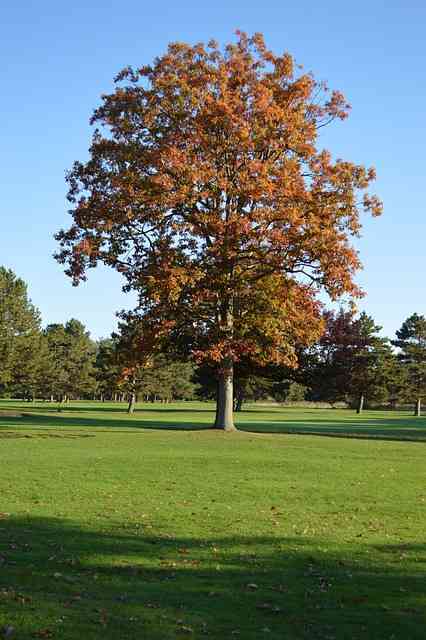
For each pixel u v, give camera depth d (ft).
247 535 39.60
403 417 251.39
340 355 232.53
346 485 59.82
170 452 87.71
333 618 25.98
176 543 37.42
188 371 447.01
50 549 35.53
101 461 75.87
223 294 115.14
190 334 122.01
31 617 24.79
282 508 48.29
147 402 514.68
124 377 123.13
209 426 150.82
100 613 25.61
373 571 32.53
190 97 113.70
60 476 62.85
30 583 29.19
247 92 119.03
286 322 117.19
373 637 24.07
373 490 57.16
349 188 114.11
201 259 114.42
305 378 229.66
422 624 25.40
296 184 111.55
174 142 112.78
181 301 115.14
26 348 243.40
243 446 98.07
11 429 133.18
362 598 28.43
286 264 113.29
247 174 109.50
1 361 232.53
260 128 112.16
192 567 32.71
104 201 116.67
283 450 92.53
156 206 110.11
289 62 122.31
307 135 117.50
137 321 122.11
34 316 283.59
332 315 235.61
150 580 30.42
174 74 118.11
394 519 44.83
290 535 39.75
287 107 119.85
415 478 65.31
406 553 35.99
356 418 237.45
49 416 202.59
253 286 117.91
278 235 107.96
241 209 115.96
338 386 237.66
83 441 104.06
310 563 33.91
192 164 109.40
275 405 470.39
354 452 91.09
